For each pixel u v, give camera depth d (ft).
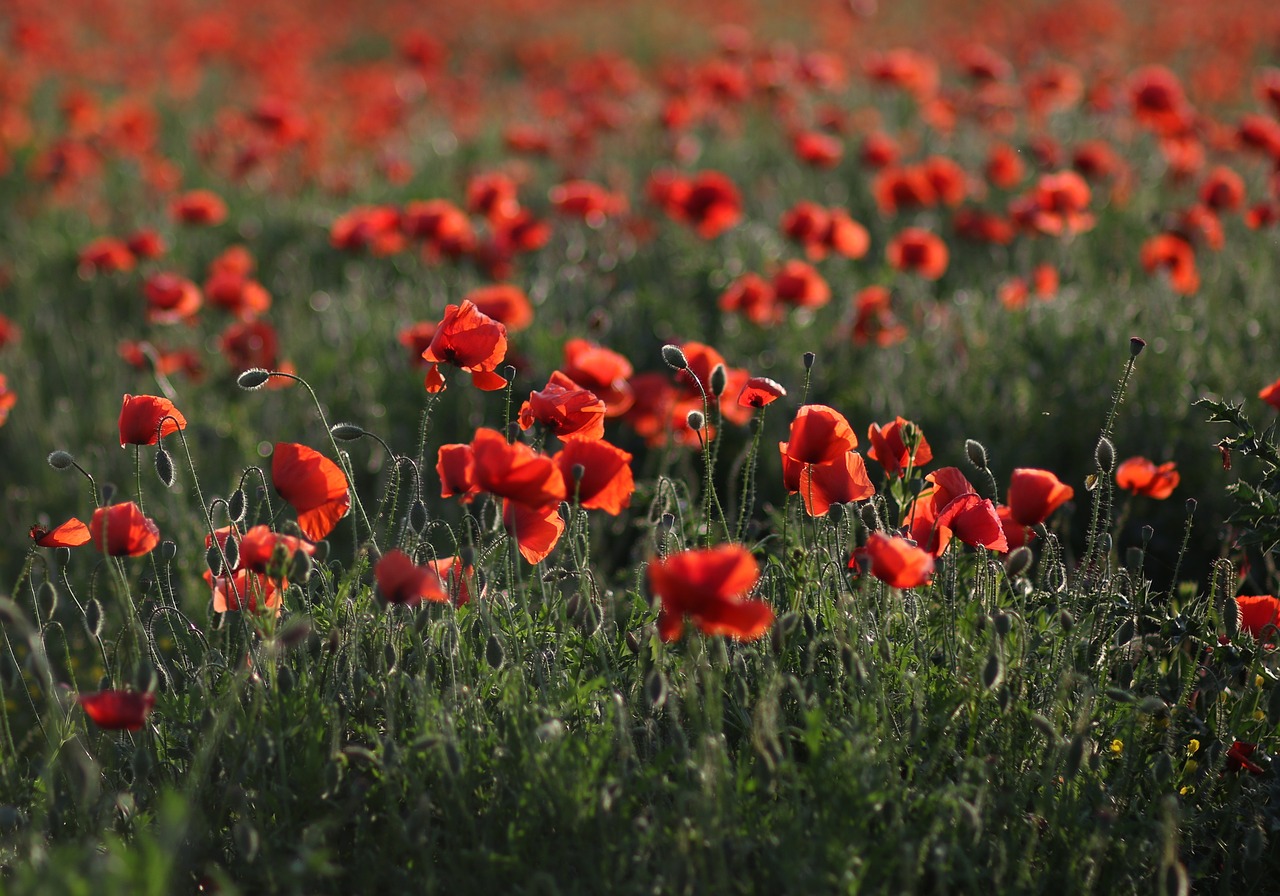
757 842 8.71
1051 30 52.80
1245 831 9.93
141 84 48.37
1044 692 10.18
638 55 62.18
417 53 45.88
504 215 23.98
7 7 58.85
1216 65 43.80
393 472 11.01
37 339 24.71
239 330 20.02
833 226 22.95
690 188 23.99
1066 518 13.46
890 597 10.69
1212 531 15.78
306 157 34.42
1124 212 26.91
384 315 22.61
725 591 7.79
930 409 18.43
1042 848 9.20
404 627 10.39
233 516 10.34
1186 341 18.52
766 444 17.79
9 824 8.45
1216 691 10.26
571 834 8.96
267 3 67.10
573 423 10.05
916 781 9.39
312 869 7.89
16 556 17.15
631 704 10.07
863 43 56.95
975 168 32.24
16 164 38.37
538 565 11.38
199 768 8.82
